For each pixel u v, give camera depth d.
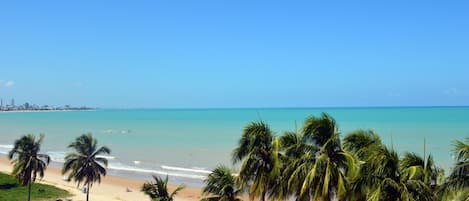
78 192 60.06
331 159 21.94
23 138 51.88
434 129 132.75
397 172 20.28
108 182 68.75
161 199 31.48
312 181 21.55
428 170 20.92
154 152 104.00
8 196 53.25
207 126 187.12
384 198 19.55
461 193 19.80
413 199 18.81
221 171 30.00
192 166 82.50
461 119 182.75
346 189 21.16
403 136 113.69
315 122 22.31
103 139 136.50
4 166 87.25
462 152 20.88
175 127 185.88
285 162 24.17
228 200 28.81
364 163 20.92
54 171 79.75
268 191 25.34
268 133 25.75
